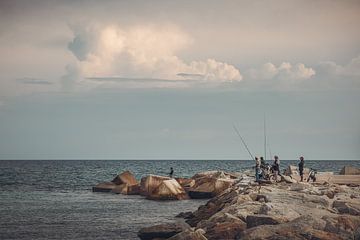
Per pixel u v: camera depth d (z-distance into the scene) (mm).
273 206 18906
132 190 50781
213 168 145500
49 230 27156
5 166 152125
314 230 15289
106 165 175875
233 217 18719
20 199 45594
